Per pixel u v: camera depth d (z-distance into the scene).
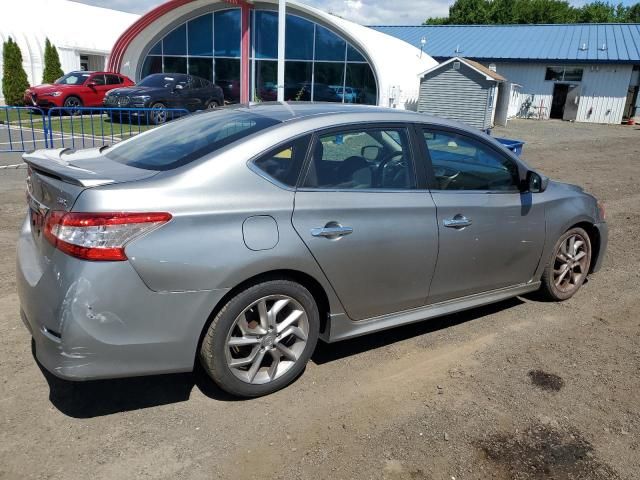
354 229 3.38
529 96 34.31
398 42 27.81
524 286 4.62
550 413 3.29
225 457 2.80
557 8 62.84
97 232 2.69
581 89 32.84
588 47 33.66
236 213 2.98
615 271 6.02
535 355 4.00
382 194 3.55
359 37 22.12
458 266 3.98
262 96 24.55
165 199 2.84
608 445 3.02
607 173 13.34
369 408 3.27
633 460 2.91
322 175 3.34
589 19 64.50
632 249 6.95
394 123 3.72
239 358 3.23
